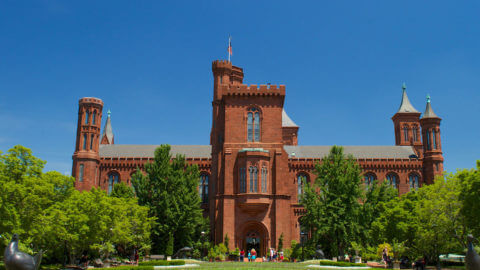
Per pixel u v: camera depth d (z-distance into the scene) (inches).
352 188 2226.9
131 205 2209.6
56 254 1996.8
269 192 2541.8
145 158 3238.2
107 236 1927.9
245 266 1760.6
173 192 2455.7
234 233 2477.9
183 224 2385.6
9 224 1311.5
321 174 2337.6
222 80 3223.4
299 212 3061.0
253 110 2687.0
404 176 3275.1
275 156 2600.9
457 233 1771.7
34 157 1492.4
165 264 1738.4
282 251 2404.0
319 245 2267.5
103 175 3211.1
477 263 877.8
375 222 2233.0
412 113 4008.4
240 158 2576.3
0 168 1416.1
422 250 1946.4
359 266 1707.7
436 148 3307.1
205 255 2600.9
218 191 2581.2
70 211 1665.8
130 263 2101.4
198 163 3250.5
